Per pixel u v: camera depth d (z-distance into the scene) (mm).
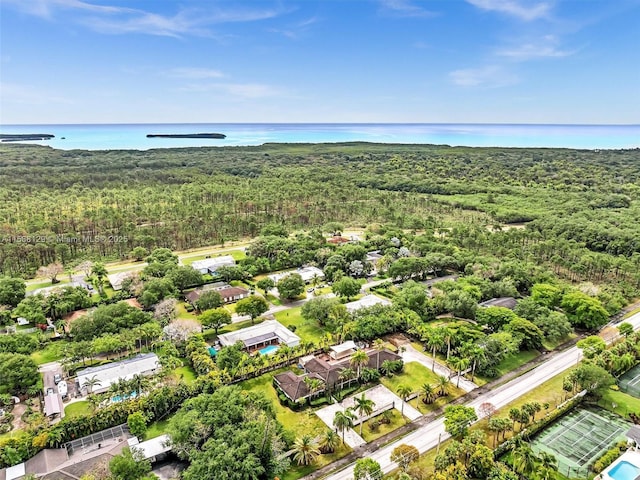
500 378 94000
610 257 159625
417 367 97250
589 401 86812
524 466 63688
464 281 134125
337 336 105875
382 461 69438
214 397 72750
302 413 80812
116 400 81312
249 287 142875
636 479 64188
